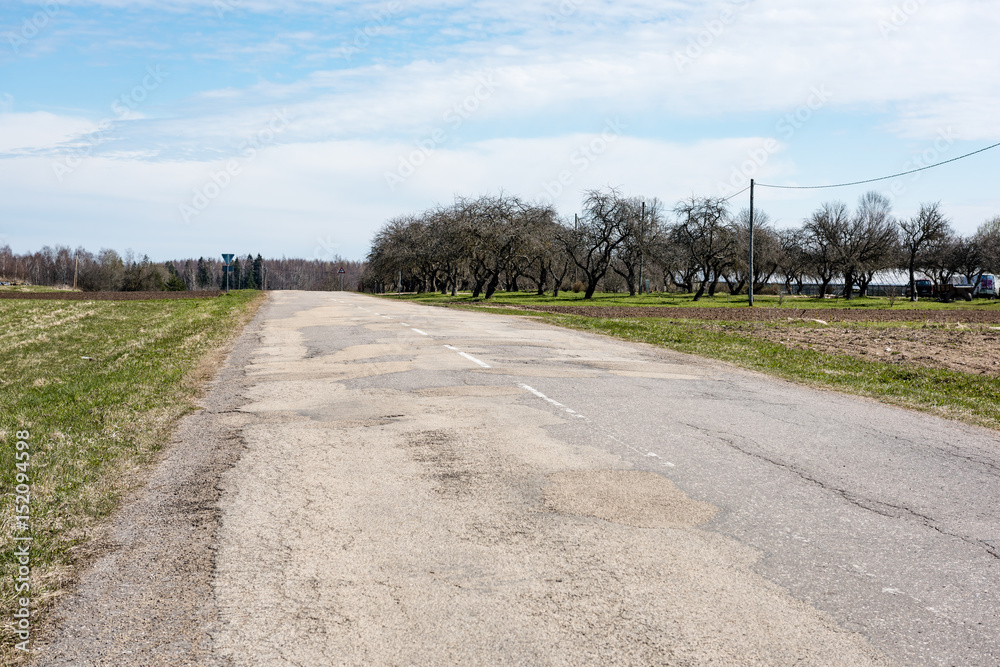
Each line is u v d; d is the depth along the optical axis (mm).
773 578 4246
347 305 40625
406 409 9242
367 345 17016
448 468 6520
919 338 23141
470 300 61125
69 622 3715
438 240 70812
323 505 5504
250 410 9352
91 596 4000
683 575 4266
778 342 20859
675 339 20359
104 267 106875
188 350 16297
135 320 29062
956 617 3801
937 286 70250
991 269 87625
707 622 3707
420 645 3473
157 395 10297
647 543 4762
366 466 6598
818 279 96125
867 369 14672
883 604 3938
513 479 6176
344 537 4840
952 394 11938
